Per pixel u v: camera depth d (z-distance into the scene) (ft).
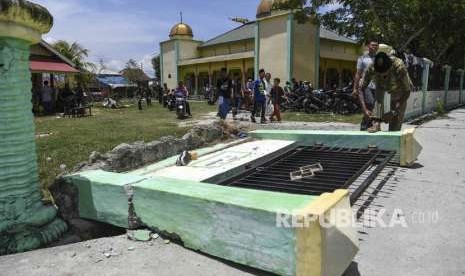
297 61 87.04
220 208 9.76
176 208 10.73
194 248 10.50
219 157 18.99
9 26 10.79
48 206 12.71
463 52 84.12
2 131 11.27
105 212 12.37
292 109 59.36
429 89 52.70
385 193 15.14
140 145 21.06
